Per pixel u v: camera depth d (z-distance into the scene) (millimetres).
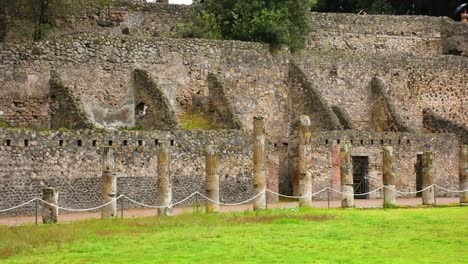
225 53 61406
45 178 46688
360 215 41375
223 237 32250
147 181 50062
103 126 55781
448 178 61688
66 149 47500
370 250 28750
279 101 63312
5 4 61250
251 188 53656
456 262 25984
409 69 69312
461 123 71250
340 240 31375
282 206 48344
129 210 47969
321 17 74688
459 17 86438
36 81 53625
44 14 62562
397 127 65062
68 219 41625
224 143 52938
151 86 56469
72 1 63969
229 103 58156
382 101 66625
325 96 65750
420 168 61281
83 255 28016
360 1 87562
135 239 31797
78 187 47750
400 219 39094
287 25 65000
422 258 26844
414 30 78438
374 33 76750
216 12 66688
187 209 47656
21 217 44344
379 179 58531
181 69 59625
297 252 28297
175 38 60531
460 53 78938
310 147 52844
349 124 62875
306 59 65125
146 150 50188
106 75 56562
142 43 58219
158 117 55562
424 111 69438
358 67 67312
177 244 30281
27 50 53625
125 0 68188
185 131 51844
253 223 37469
